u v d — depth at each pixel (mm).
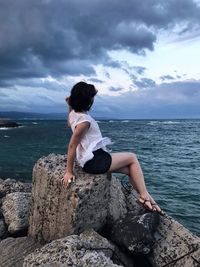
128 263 2301
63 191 2314
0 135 23328
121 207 2641
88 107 2201
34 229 2576
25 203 3027
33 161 10516
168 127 42688
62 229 2340
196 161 10648
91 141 2201
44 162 2549
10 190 3934
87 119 2162
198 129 37250
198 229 4316
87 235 2215
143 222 2312
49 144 16391
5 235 2961
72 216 2262
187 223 4512
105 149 2273
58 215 2365
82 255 1921
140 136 23188
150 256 2314
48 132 27594
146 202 2336
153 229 2348
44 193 2471
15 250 2428
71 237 2062
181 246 2256
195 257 2174
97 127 2227
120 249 2342
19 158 11258
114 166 2256
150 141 18656
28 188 4059
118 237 2328
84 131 2166
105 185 2350
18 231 2871
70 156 2215
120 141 18297
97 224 2393
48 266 1844
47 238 2465
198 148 15055
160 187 6641
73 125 2182
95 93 2205
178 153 12961
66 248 1950
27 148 14539
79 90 2158
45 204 2463
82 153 2213
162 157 11633
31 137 21344
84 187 2250
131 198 2809
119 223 2410
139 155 12156
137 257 2355
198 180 7395
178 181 7262
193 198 5770
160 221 2424
